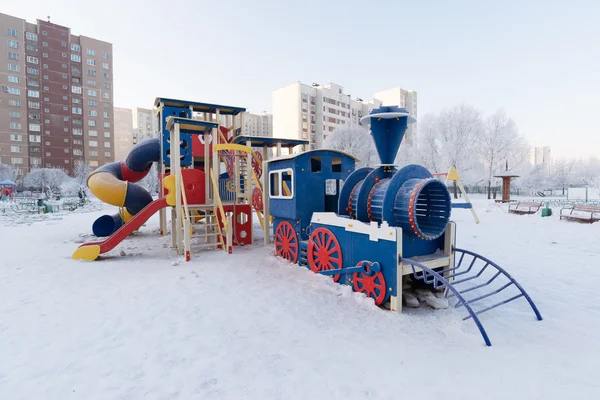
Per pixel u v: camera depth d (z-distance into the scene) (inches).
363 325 158.9
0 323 160.2
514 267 267.3
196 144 423.8
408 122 226.5
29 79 2295.8
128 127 4074.8
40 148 2345.0
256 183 383.2
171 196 335.3
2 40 2175.2
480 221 577.0
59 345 137.7
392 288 175.6
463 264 278.8
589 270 256.2
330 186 291.7
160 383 111.0
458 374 116.7
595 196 1151.6
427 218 205.5
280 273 247.8
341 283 212.7
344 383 111.3
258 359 126.8
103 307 182.2
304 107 2625.5
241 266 271.3
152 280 234.4
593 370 119.1
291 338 144.8
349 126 1696.6
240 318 166.9
